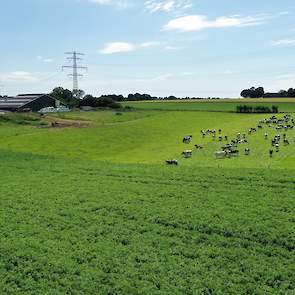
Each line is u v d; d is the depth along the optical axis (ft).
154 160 252.42
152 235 114.73
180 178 173.27
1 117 414.41
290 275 92.12
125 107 644.27
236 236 112.37
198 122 465.88
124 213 132.46
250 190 151.84
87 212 134.41
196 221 122.21
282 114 515.50
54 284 91.25
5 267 99.60
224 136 351.25
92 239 113.29
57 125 400.67
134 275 93.86
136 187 160.97
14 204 144.25
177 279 91.40
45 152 283.79
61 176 185.57
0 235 117.19
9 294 87.97
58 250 106.93
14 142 313.32
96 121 447.01
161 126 429.38
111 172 190.29
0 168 205.67
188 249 105.70
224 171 184.03
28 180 178.70
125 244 110.63
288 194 144.46
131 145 327.06
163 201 142.41
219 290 86.63
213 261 98.94
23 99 572.51
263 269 94.68
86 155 280.92
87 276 93.91
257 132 362.94
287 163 221.25
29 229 121.19
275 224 117.39
